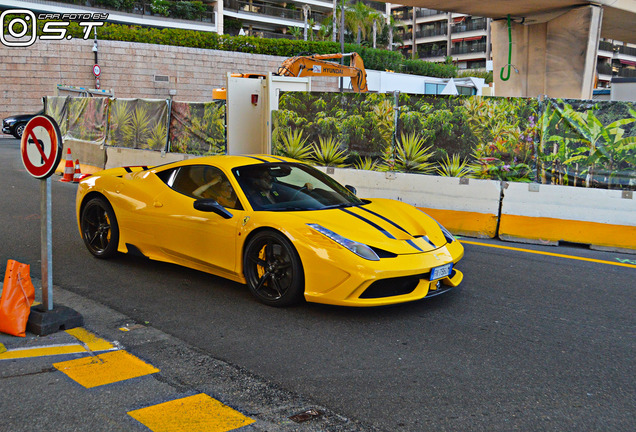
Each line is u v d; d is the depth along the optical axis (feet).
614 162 23.41
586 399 10.14
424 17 294.66
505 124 24.98
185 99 116.26
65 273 18.11
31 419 9.19
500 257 21.34
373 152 28.14
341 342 12.73
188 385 10.53
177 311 14.76
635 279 18.51
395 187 27.17
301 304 15.34
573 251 22.66
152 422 9.12
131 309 14.89
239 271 15.69
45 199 12.86
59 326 13.08
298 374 11.06
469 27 278.05
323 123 29.58
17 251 20.77
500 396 10.21
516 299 16.10
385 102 27.43
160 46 111.75
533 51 59.47
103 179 19.71
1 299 12.89
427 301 15.78
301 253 14.15
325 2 216.74
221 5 177.37
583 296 16.51
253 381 10.73
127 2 140.26
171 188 17.92
